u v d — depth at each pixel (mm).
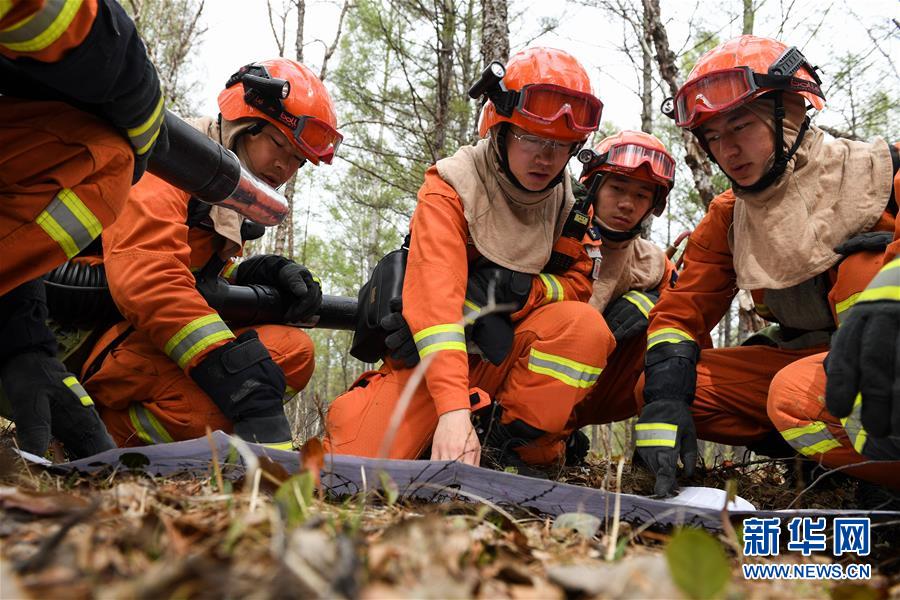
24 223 1661
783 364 2863
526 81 2545
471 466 1882
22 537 984
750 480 3121
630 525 1685
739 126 2469
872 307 1698
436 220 2582
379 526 1304
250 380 2562
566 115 2496
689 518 1756
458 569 936
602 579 917
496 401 2844
